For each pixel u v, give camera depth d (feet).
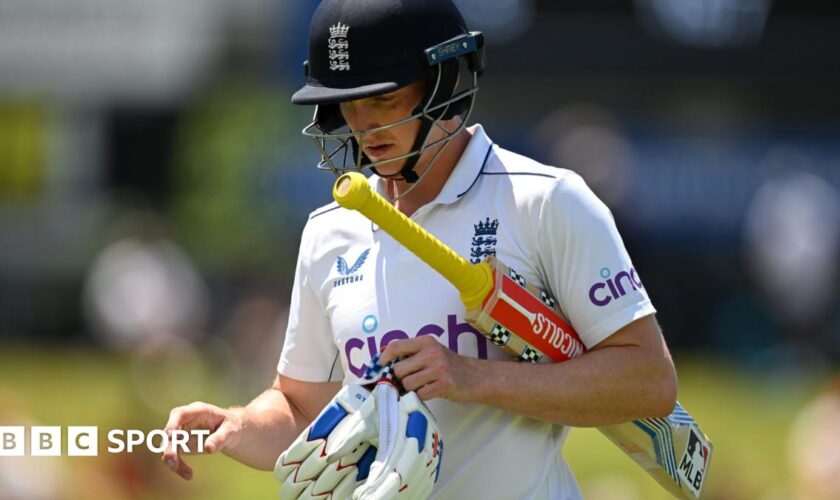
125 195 218.79
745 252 173.99
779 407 121.80
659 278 172.35
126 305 147.74
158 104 223.30
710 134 185.98
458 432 39.50
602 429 41.06
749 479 88.38
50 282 192.75
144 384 111.86
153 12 223.10
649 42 192.34
